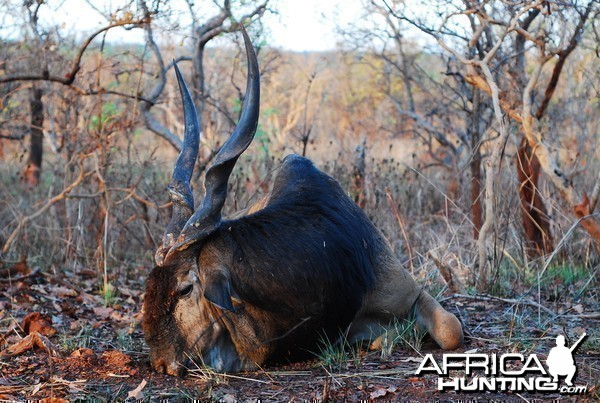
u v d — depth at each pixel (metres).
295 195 5.22
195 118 5.15
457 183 9.23
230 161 4.70
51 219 8.74
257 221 4.92
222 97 11.98
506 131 6.90
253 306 4.80
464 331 5.74
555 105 10.11
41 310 6.39
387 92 11.53
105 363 5.03
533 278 7.23
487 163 6.87
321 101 14.36
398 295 5.50
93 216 8.76
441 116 11.15
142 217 8.36
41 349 5.33
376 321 5.52
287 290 4.79
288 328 4.88
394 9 7.52
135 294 7.09
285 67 15.60
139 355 5.28
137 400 4.40
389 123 14.12
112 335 5.82
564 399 4.50
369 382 4.75
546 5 6.96
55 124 9.65
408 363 5.12
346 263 5.05
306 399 4.45
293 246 4.86
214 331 4.81
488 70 6.96
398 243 8.20
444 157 11.62
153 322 4.75
